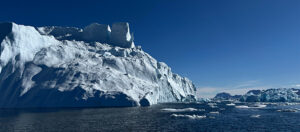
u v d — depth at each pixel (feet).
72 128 216.13
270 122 259.19
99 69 636.07
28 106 550.77
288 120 276.00
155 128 219.20
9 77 605.31
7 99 570.87
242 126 232.32
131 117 302.86
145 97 568.41
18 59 627.46
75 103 537.24
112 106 528.63
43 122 253.24
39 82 597.11
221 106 557.74
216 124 244.01
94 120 271.69
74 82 579.48
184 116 305.53
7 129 209.87
